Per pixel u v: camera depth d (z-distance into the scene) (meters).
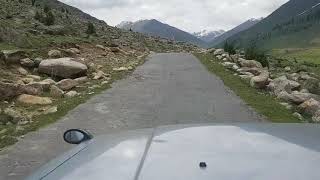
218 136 3.01
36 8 125.25
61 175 2.66
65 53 36.16
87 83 25.31
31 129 13.86
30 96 19.03
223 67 34.06
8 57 26.30
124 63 39.62
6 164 10.31
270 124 3.38
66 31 54.69
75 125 14.59
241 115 16.06
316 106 17.42
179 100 19.55
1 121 15.20
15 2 119.25
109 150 2.95
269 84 23.00
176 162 2.56
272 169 2.39
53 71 26.72
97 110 17.28
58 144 12.02
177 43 143.75
